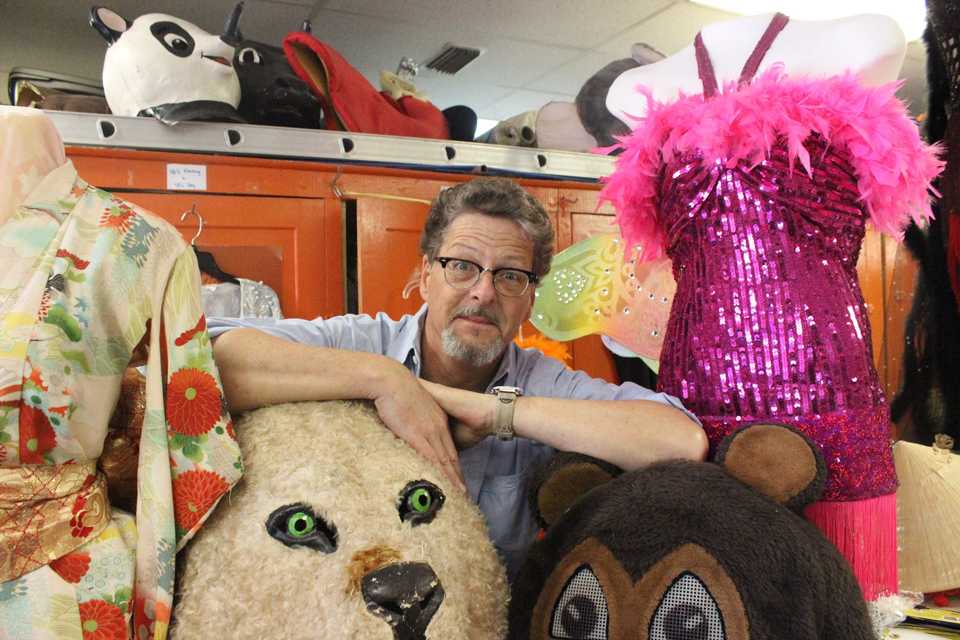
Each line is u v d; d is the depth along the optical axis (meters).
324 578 0.78
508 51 3.99
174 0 3.24
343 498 0.83
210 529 0.84
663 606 0.81
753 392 1.23
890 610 1.23
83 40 3.56
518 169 2.31
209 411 0.87
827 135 1.21
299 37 2.12
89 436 0.84
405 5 3.39
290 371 1.02
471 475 1.24
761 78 1.25
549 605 0.88
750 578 0.80
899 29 1.23
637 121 1.44
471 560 0.89
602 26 3.69
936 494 1.49
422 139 2.19
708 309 1.28
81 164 1.86
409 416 1.01
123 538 0.85
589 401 1.16
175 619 0.81
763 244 1.25
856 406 1.21
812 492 0.95
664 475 0.93
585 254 2.16
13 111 0.86
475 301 1.27
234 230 1.99
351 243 2.16
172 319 0.88
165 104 1.94
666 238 1.44
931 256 1.74
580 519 0.93
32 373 0.78
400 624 0.77
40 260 0.82
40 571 0.78
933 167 1.35
